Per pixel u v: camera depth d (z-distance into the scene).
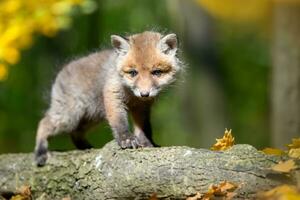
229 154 8.38
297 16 14.70
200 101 22.25
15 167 10.64
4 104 27.09
